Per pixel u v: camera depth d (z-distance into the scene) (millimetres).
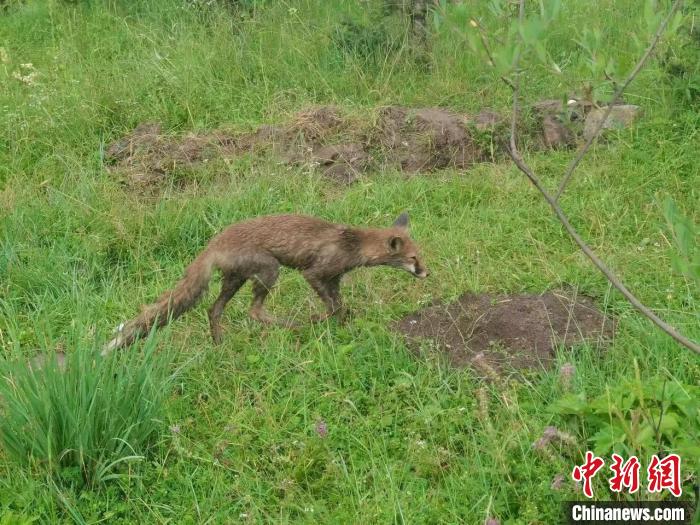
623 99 8492
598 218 6809
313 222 5652
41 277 6367
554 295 5898
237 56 9641
